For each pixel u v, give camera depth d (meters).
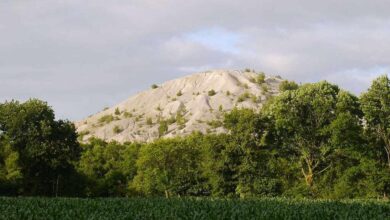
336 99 71.50
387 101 66.88
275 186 69.69
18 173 71.44
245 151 70.81
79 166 103.94
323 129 68.50
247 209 39.75
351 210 40.75
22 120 75.81
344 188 66.31
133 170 102.44
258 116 72.69
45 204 44.19
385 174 65.00
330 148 69.75
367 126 70.12
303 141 71.50
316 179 71.25
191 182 84.00
